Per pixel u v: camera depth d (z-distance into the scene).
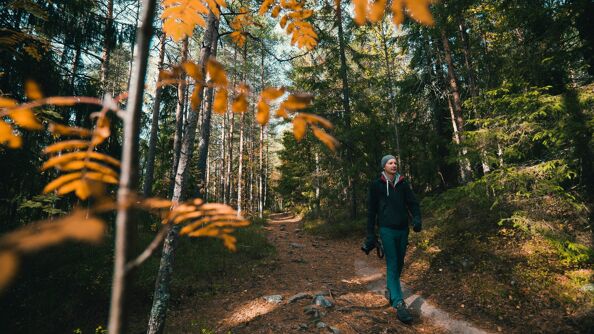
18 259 0.25
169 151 11.88
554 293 3.82
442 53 10.84
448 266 5.14
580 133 4.61
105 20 7.93
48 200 4.73
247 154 28.70
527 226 4.96
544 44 5.81
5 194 5.07
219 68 0.58
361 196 12.92
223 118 24.11
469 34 9.80
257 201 32.25
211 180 31.02
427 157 11.32
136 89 0.51
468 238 5.91
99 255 5.76
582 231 4.81
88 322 4.36
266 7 1.17
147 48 0.53
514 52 6.70
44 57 5.37
